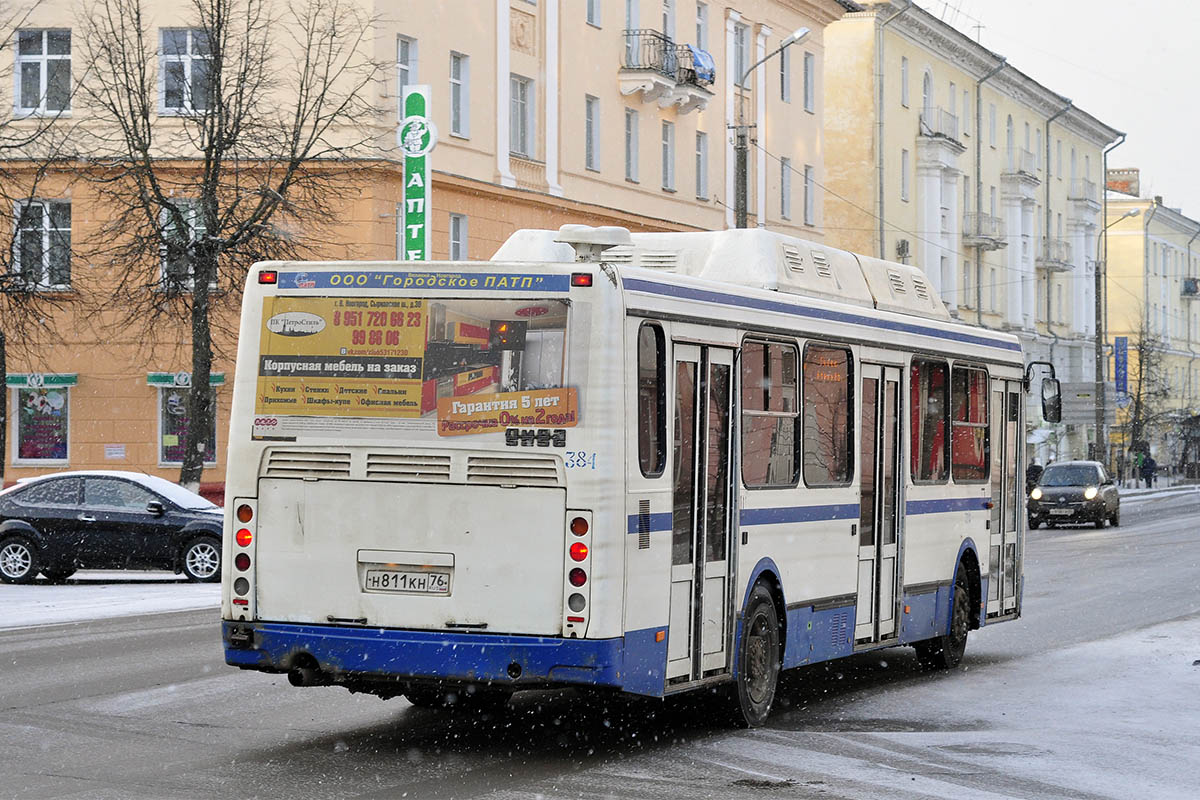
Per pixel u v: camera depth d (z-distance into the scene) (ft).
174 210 97.91
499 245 124.98
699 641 35.40
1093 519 145.59
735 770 32.53
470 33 121.60
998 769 33.06
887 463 45.57
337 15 108.78
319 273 33.58
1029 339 261.03
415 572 32.65
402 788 29.89
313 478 33.35
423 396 32.78
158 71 112.47
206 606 68.54
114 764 31.76
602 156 140.15
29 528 80.23
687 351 34.99
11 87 111.86
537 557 31.99
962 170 235.81
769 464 38.75
